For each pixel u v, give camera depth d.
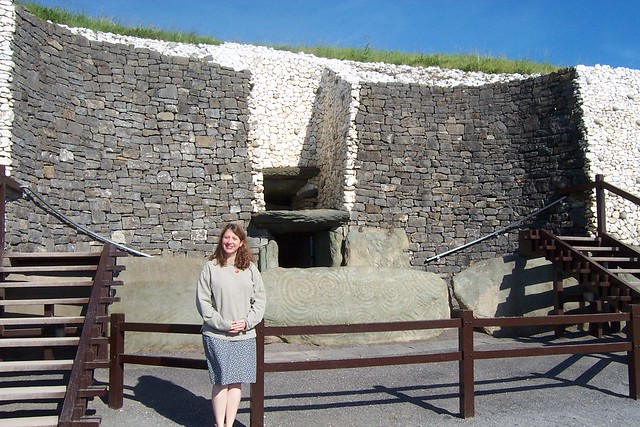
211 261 5.12
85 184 10.34
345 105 12.76
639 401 6.35
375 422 5.61
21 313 8.34
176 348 8.92
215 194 11.55
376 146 12.55
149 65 11.22
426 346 9.44
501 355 5.93
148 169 11.05
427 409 6.01
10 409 5.91
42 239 9.43
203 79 11.65
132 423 5.50
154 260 9.57
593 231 11.37
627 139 12.10
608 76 12.21
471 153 12.99
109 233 10.55
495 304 10.66
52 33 9.90
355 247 11.95
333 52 16.78
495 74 14.73
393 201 12.54
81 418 4.92
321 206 14.27
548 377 7.30
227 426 5.02
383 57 16.78
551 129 12.30
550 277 10.77
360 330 5.41
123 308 9.03
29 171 9.20
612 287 8.95
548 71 15.62
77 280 7.46
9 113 8.73
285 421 5.60
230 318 4.95
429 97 12.96
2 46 8.79
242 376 4.93
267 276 9.88
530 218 12.39
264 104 14.53
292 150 14.67
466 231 12.81
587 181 11.61
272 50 15.11
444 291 10.50
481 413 5.90
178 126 11.36
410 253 12.49
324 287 9.81
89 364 5.29
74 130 10.20
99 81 10.70
